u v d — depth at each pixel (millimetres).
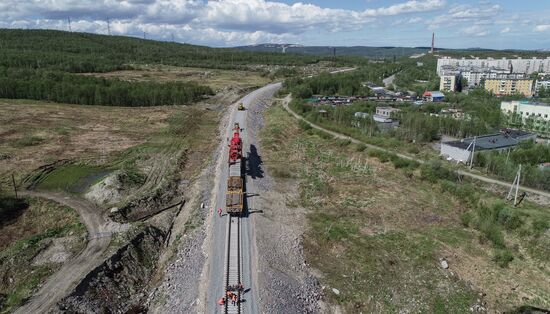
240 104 156125
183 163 92875
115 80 181375
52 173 83500
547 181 76375
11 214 63344
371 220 65438
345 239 58562
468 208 70938
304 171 87750
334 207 69938
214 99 185000
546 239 59312
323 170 89750
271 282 45719
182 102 172000
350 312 44500
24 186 75000
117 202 68375
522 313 46000
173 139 113000
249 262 49000
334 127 128000
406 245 57781
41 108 145625
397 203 72562
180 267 49375
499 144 97562
